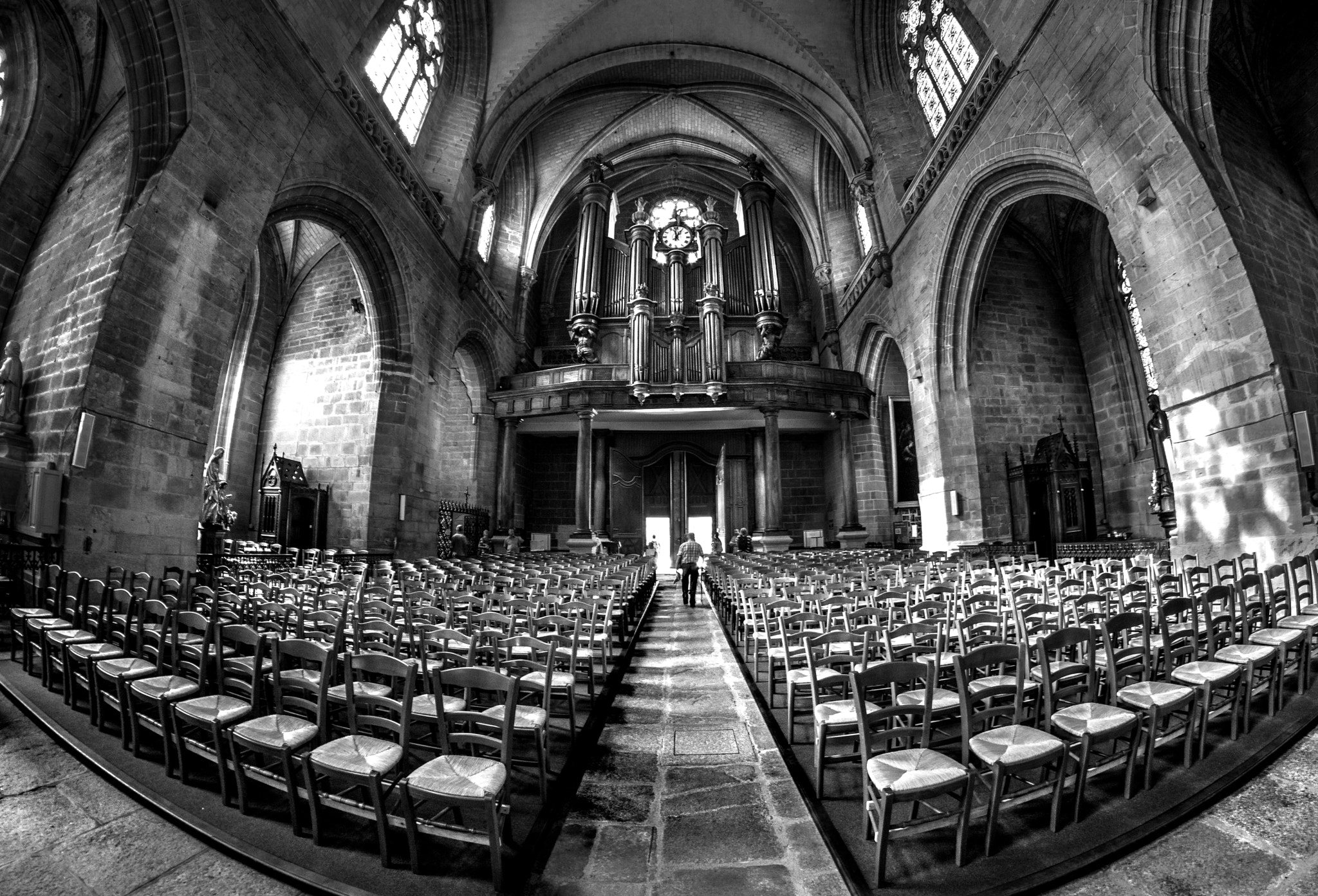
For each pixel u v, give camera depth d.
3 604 7.88
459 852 3.18
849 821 3.49
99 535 9.06
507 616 5.45
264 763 4.14
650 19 22.73
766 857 3.23
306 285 20.42
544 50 21.28
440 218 18.80
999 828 3.32
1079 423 19.75
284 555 15.30
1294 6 12.78
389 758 3.20
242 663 3.98
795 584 7.69
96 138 12.34
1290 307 9.61
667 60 25.05
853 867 3.00
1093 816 3.36
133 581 7.40
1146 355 18.36
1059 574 8.66
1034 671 4.56
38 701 5.16
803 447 30.17
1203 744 3.95
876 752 4.47
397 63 17.05
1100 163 11.37
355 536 16.75
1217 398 9.55
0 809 3.59
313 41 12.90
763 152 28.27
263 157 11.70
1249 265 9.28
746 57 23.62
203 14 10.28
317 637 5.20
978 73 15.09
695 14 22.58
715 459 30.25
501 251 26.69
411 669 3.30
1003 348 19.91
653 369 25.16
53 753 4.32
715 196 32.91
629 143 29.36
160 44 9.80
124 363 9.48
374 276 16.27
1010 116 13.95
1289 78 12.88
